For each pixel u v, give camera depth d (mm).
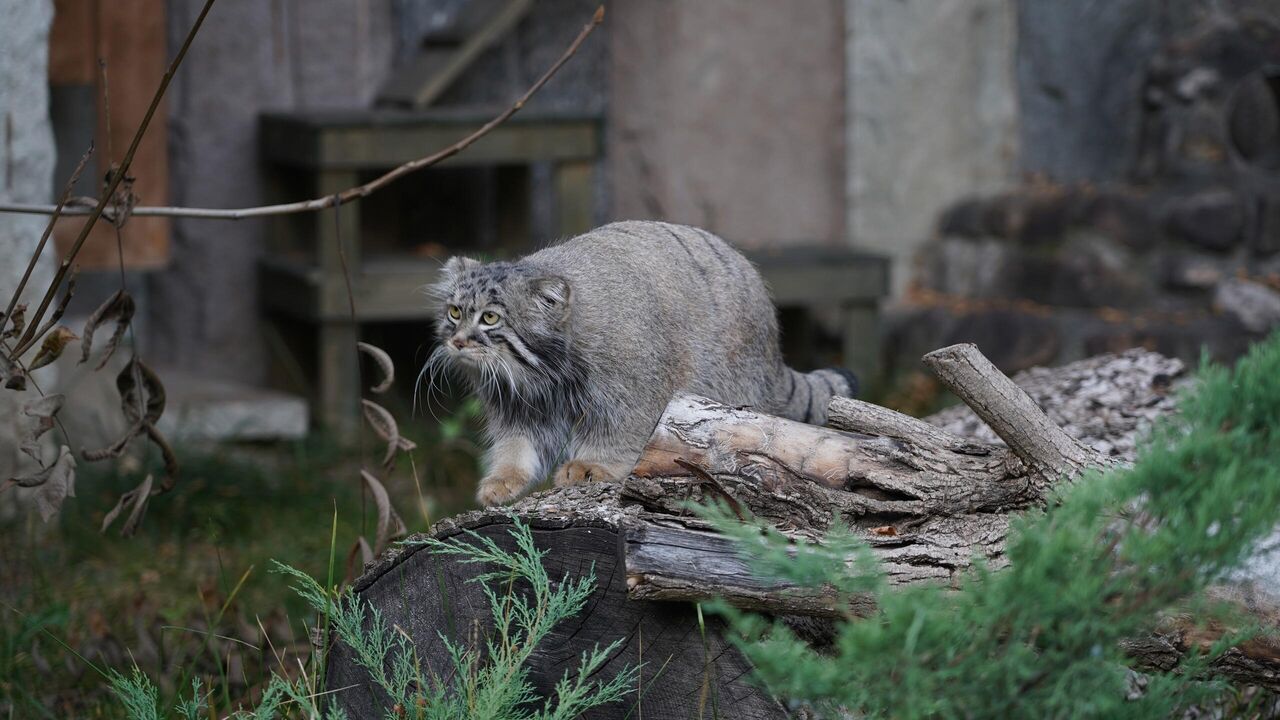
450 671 3699
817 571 2941
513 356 4719
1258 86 8531
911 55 9664
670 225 5320
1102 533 3098
